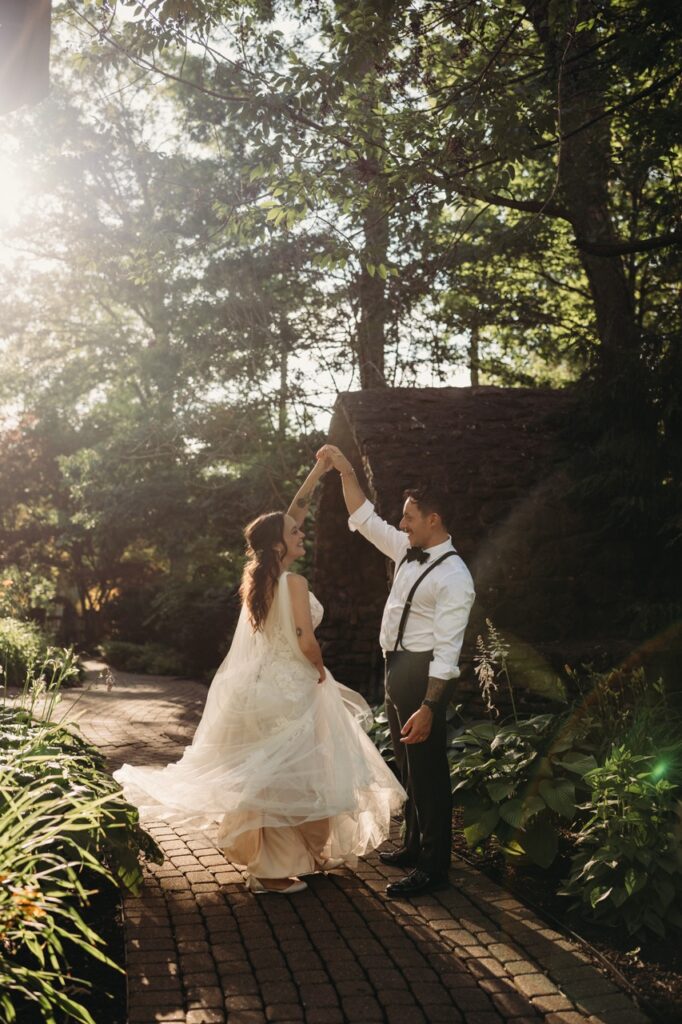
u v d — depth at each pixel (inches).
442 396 382.6
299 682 165.3
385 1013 117.6
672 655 270.2
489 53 303.3
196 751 169.6
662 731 188.4
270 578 168.6
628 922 146.6
